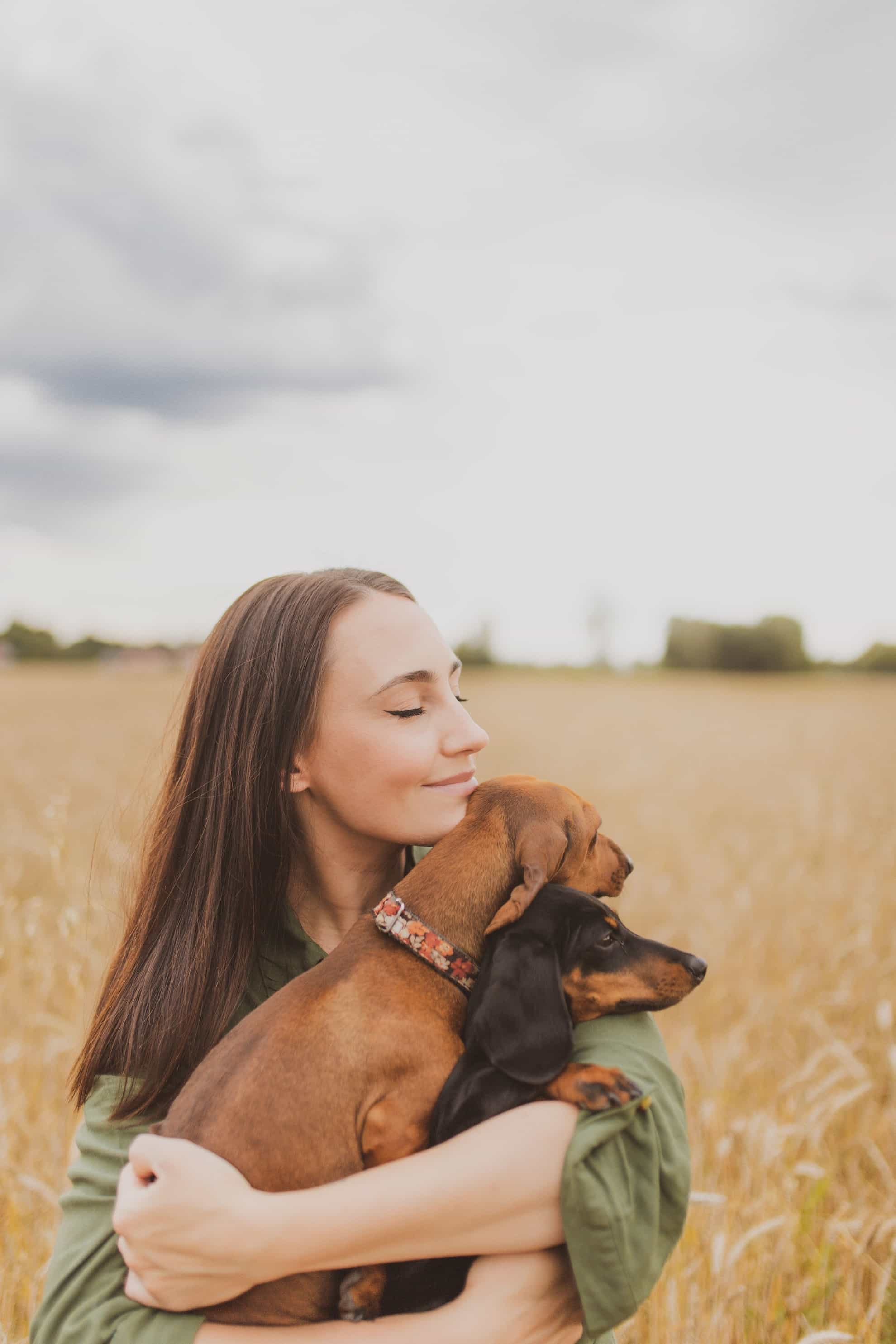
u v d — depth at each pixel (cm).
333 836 234
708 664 7656
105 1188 195
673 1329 304
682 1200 183
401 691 218
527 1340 171
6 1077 449
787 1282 337
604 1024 208
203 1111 196
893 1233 355
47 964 516
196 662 242
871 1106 450
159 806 239
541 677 6962
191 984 216
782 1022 572
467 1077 197
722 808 1364
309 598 224
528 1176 169
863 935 645
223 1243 163
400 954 220
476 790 247
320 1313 194
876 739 2584
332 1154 196
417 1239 166
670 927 741
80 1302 183
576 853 238
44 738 2133
